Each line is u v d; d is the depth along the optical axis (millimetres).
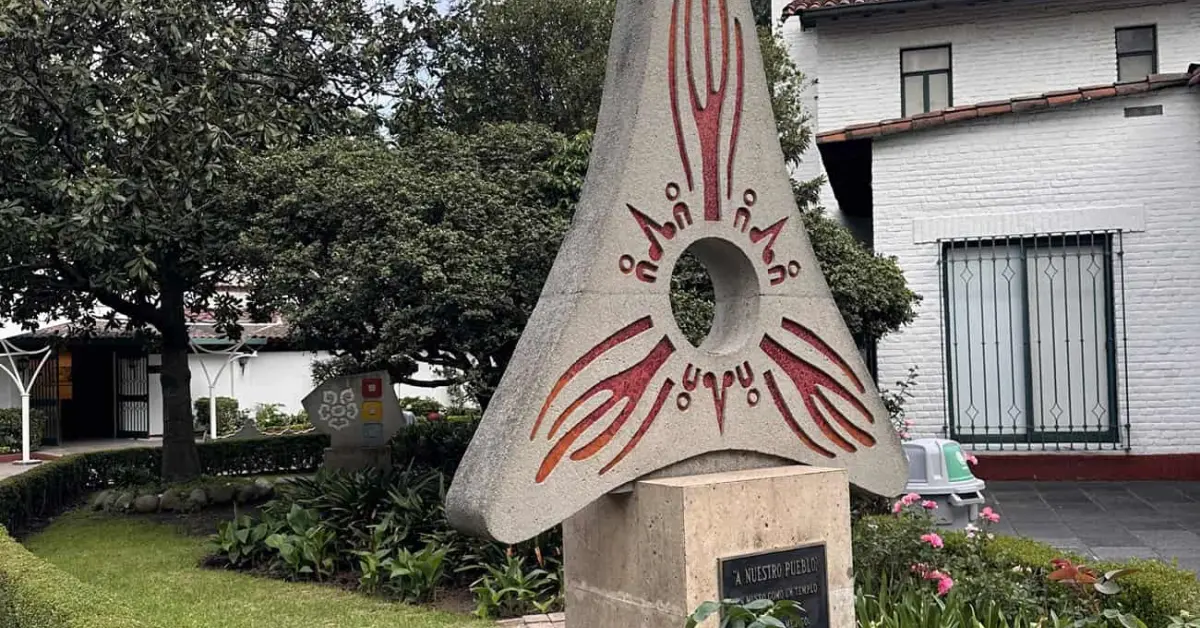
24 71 9836
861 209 15984
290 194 8320
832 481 4785
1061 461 11555
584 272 4398
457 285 7465
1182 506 9750
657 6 4684
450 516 4352
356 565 8180
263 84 11281
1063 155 11703
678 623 4230
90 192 9156
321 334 8922
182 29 10180
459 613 6863
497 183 8391
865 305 8758
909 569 5938
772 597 4488
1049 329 11734
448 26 12242
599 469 4348
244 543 8609
